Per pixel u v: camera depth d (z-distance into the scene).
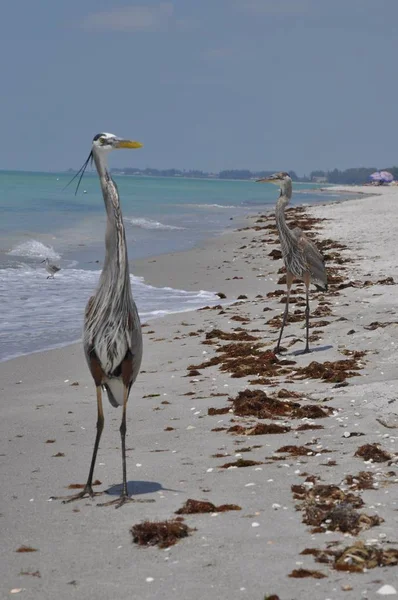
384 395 9.66
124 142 6.98
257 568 4.97
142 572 5.07
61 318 17.47
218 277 23.36
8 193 78.12
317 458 7.55
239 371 11.84
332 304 17.28
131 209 61.25
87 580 5.00
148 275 23.95
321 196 99.56
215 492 6.68
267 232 37.50
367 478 6.75
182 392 10.95
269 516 5.97
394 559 4.91
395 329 13.72
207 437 8.66
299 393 10.34
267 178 13.25
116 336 6.84
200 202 78.81
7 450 8.59
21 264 26.34
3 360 13.62
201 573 4.96
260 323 15.98
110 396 7.48
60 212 51.03
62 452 8.45
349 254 27.14
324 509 5.91
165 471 7.48
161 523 5.78
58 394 11.35
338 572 4.82
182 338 14.91
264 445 8.14
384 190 121.62
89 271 25.36
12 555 5.52
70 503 6.70
